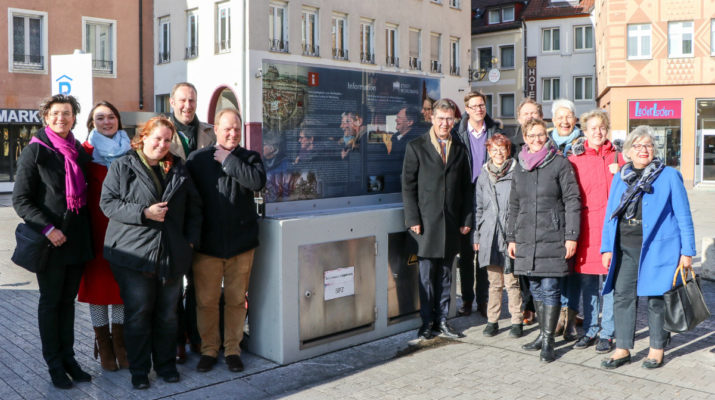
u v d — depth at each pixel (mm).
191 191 4543
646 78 28219
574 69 38531
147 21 26469
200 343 5293
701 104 27766
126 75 26203
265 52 21844
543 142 5207
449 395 4352
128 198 4328
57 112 4398
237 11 21656
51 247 4352
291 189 5531
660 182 4746
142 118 18500
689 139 27859
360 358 5207
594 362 5051
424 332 5746
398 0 26422
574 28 38438
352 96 5988
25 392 4426
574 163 5340
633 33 28438
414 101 6629
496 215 5664
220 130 4750
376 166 6285
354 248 5508
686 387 4480
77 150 4516
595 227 5254
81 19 25141
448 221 5641
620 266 4934
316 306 5242
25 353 5270
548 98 39500
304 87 5586
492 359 5137
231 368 4863
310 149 5656
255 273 5195
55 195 4336
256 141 5254
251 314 5262
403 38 26828
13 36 23953
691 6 27359
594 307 5453
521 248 5172
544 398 4289
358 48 24891
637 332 5891
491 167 5738
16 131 24469
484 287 6488
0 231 13781
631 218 4828
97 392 4430
